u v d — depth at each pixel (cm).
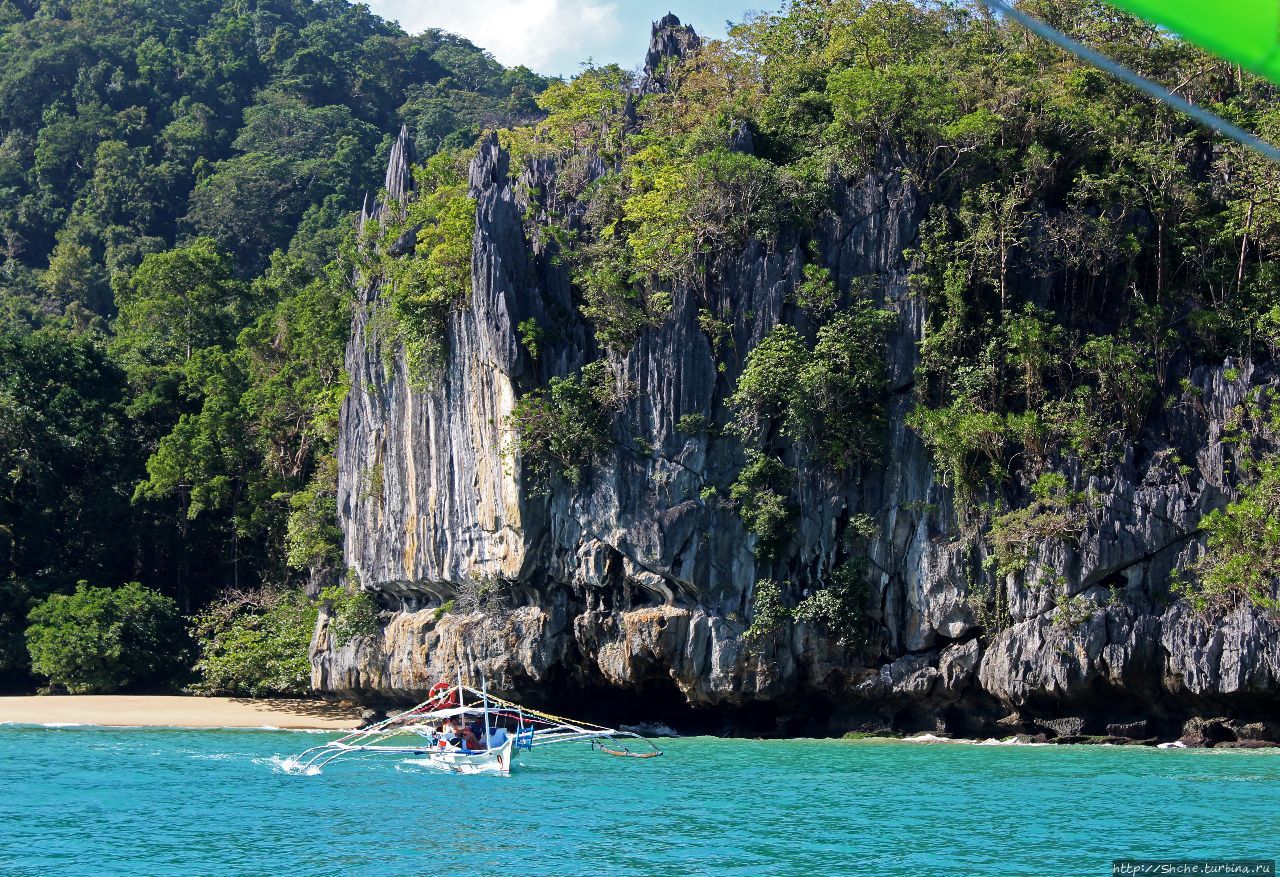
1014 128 5097
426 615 5453
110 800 3291
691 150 5306
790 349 4766
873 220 4975
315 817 3055
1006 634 4516
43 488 7438
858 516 4725
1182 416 4622
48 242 11931
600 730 4903
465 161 6309
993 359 4769
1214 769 3738
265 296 9012
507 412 4984
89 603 6612
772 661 4706
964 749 4322
